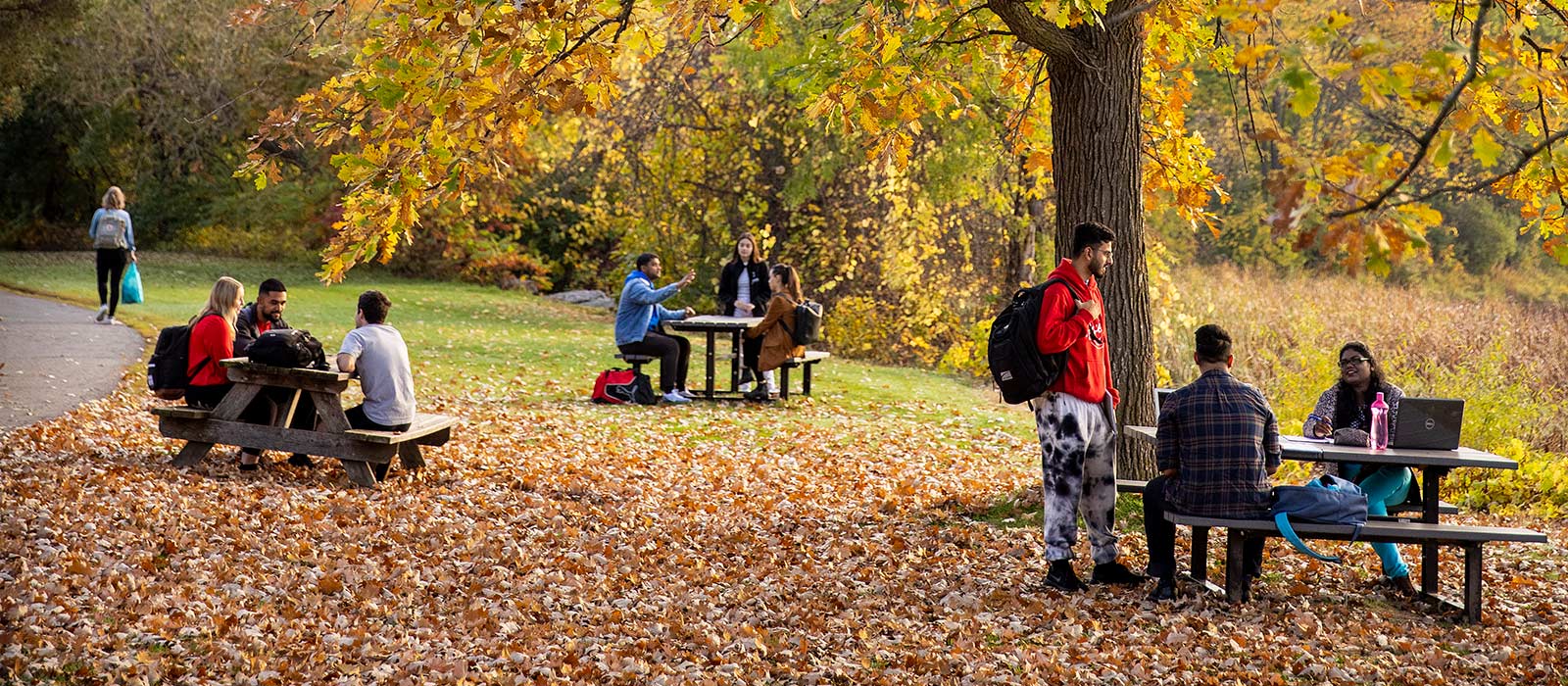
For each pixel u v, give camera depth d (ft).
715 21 22.61
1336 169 11.47
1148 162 31.91
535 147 92.63
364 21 22.97
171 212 107.04
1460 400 20.48
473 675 15.90
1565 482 35.06
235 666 15.67
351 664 16.22
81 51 94.84
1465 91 13.15
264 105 92.02
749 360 47.60
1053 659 17.13
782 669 16.70
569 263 106.01
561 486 29.45
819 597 20.67
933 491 31.17
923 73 23.94
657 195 76.48
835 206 70.85
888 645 18.01
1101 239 20.12
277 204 98.48
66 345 47.16
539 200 102.42
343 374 27.14
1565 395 52.90
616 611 19.27
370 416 27.99
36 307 59.88
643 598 20.33
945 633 18.65
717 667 16.74
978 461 37.52
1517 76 11.48
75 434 30.32
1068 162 25.89
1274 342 59.21
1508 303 89.51
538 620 18.71
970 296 68.23
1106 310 26.09
